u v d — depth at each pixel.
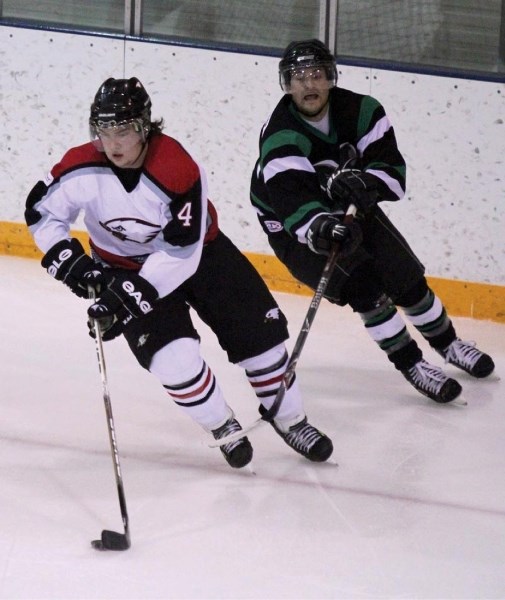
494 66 16.42
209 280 10.68
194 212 9.82
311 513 10.41
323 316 16.44
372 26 16.64
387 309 12.79
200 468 11.27
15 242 17.94
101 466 11.18
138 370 13.95
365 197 11.49
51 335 14.94
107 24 17.39
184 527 9.98
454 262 16.62
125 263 10.53
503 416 13.10
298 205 11.51
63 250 10.09
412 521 10.37
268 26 16.94
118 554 9.41
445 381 13.05
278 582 9.14
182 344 10.30
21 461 11.20
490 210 16.30
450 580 9.32
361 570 9.41
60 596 8.73
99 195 9.88
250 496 10.69
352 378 14.12
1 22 17.28
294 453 11.76
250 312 10.76
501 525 10.37
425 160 16.38
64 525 9.88
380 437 12.32
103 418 12.44
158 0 17.14
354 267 12.31
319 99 11.55
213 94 16.89
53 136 17.53
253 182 12.88
